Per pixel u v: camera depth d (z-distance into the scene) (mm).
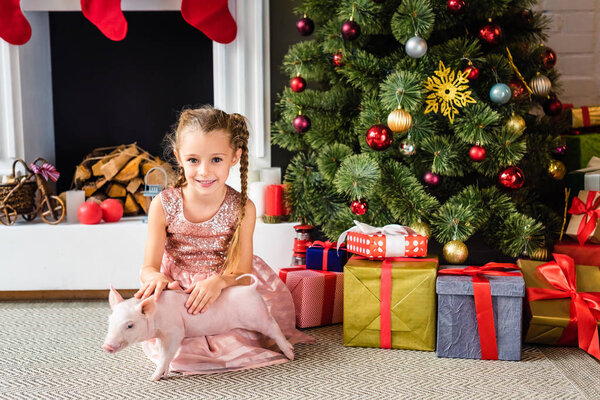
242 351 1286
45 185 1945
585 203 1683
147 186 2051
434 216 1763
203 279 1417
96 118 2307
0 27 1880
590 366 1297
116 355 1380
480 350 1340
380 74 1765
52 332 1561
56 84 2287
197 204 1425
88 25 2262
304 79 1942
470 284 1326
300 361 1330
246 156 1457
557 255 1465
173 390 1164
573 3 2311
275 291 1479
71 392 1157
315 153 2014
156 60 2283
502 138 1668
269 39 2068
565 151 1944
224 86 2051
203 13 1930
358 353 1388
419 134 1709
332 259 1644
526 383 1198
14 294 1930
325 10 1903
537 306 1405
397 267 1403
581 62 2336
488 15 1720
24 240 1859
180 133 1308
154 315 1195
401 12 1632
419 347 1402
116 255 1886
